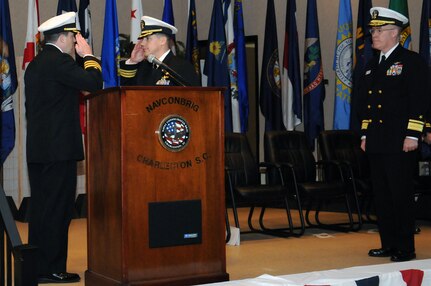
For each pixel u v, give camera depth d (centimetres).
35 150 442
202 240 350
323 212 863
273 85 870
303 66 905
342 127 803
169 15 809
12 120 754
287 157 673
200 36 1021
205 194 351
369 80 527
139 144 335
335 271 259
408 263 275
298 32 929
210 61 830
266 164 642
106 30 753
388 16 510
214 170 353
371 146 516
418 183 669
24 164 796
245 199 602
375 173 527
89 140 378
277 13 960
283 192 620
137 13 775
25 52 764
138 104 334
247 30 989
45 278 443
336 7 905
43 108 443
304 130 845
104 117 353
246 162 643
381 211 529
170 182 342
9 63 750
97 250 368
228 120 833
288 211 648
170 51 461
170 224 342
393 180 511
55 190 441
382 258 526
